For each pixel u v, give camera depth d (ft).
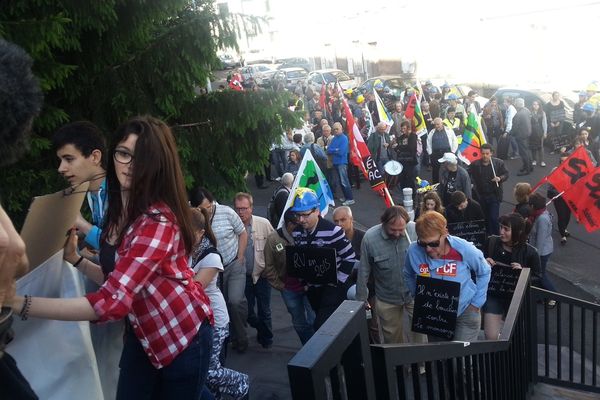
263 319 25.20
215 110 24.76
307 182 28.81
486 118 68.69
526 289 20.42
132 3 20.90
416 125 58.75
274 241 22.59
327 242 20.80
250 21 23.27
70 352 7.78
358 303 7.45
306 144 55.57
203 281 14.69
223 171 26.11
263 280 24.84
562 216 42.32
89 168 10.28
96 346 9.35
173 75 22.58
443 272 18.92
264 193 61.72
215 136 24.99
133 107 22.62
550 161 67.31
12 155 5.03
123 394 8.63
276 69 130.72
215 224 21.27
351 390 7.52
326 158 55.77
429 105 74.64
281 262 22.50
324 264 20.33
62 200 7.43
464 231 30.55
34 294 7.61
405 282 19.98
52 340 7.63
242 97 24.63
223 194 25.59
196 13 23.38
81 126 10.24
